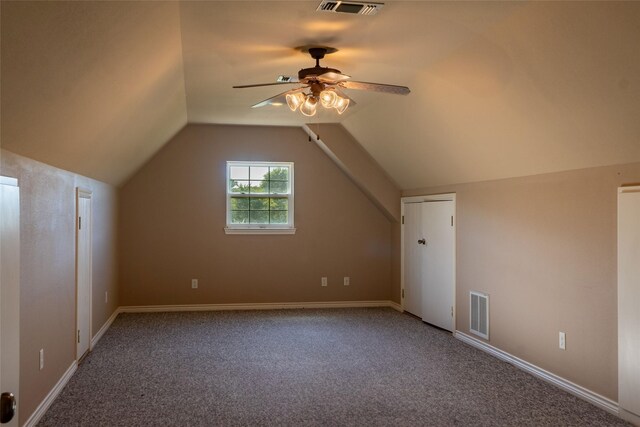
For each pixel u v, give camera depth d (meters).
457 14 2.83
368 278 7.00
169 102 4.52
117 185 6.00
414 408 3.35
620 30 2.44
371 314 6.42
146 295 6.47
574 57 2.79
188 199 6.57
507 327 4.41
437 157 5.13
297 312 6.52
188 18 2.89
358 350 4.72
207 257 6.61
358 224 6.97
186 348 4.75
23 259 2.78
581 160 3.52
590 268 3.50
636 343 3.10
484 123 4.00
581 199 3.58
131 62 2.80
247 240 6.71
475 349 4.80
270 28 3.07
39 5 1.64
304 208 6.84
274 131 6.77
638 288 3.10
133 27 2.41
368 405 3.40
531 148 3.83
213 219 6.62
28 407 2.89
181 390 3.65
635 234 3.12
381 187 6.66
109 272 5.61
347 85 3.36
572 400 3.52
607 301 3.36
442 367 4.23
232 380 3.87
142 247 6.46
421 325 5.80
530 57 3.02
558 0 2.52
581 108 3.09
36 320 3.02
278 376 3.97
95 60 2.39
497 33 3.02
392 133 5.41
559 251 3.79
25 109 2.26
